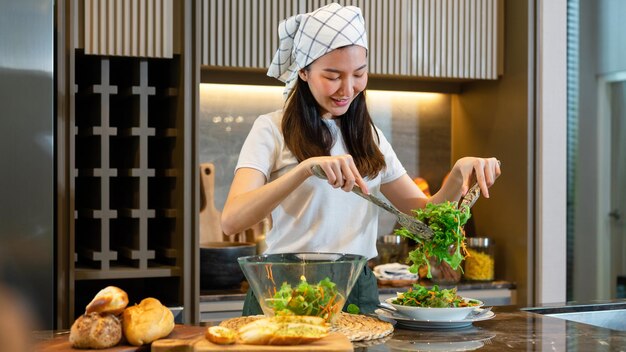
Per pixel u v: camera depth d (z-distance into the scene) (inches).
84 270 101.1
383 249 126.0
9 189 91.9
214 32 112.9
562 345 47.7
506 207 127.3
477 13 126.0
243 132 128.2
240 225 62.2
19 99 92.1
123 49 102.5
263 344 41.1
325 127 68.9
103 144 101.6
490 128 131.1
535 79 121.9
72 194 99.0
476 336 51.1
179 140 105.4
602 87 125.8
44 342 44.8
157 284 117.3
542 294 122.1
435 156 140.1
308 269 48.2
